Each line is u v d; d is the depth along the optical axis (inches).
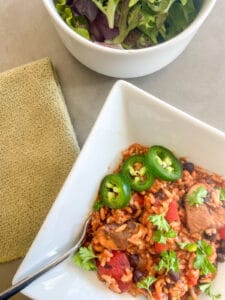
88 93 13.2
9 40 13.5
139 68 11.9
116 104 11.8
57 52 13.4
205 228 11.7
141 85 13.2
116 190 11.9
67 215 11.3
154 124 12.2
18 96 12.9
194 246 11.6
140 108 12.0
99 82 13.3
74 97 13.2
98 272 11.6
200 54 13.5
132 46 11.8
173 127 12.1
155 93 13.2
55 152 12.8
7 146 12.8
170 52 11.5
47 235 10.9
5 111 12.9
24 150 12.8
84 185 11.6
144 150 12.6
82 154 11.2
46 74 12.9
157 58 11.5
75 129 13.0
